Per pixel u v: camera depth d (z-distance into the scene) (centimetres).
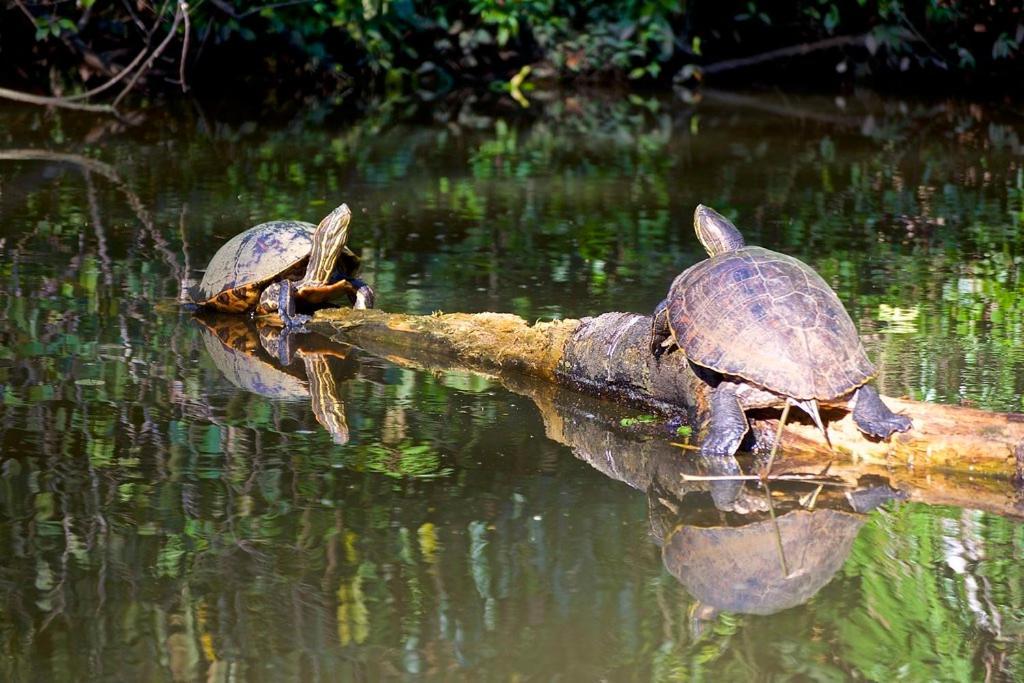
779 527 641
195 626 533
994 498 682
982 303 1052
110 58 2453
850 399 726
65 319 1031
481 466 729
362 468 720
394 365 965
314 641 520
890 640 520
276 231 1097
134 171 1673
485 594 562
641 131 2142
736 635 529
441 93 2653
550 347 920
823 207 1473
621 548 614
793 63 2903
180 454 736
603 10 2811
